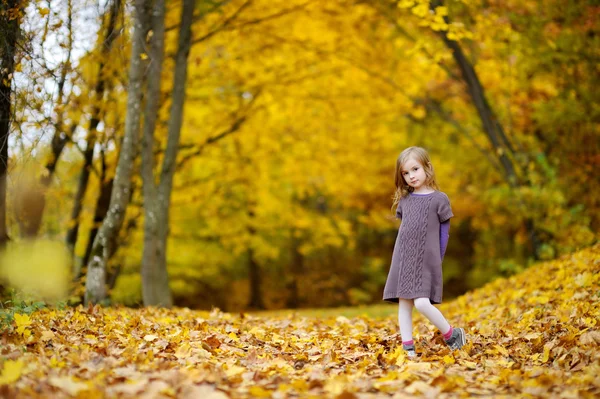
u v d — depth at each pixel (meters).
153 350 4.00
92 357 3.61
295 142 15.90
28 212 8.09
